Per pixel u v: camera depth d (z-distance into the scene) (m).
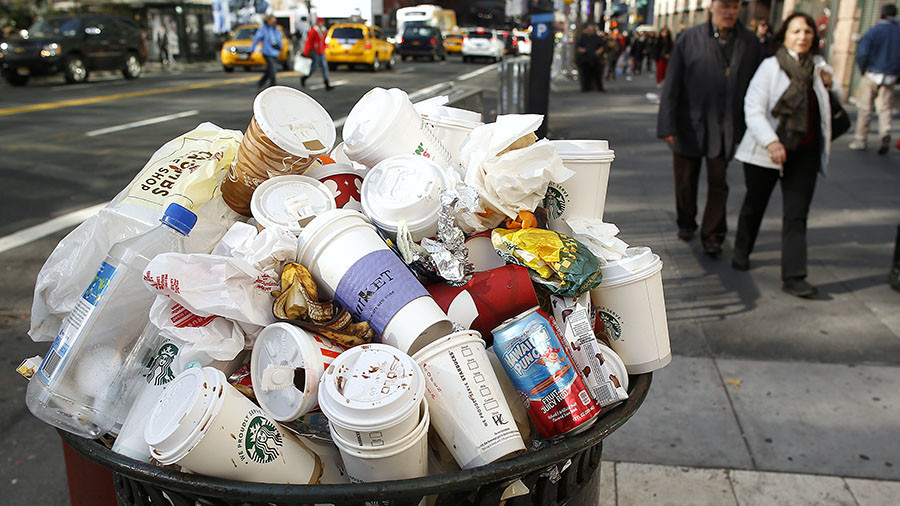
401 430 1.26
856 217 6.66
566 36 24.81
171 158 1.82
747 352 4.13
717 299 4.86
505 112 9.35
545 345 1.50
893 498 2.92
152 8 29.56
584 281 1.62
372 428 1.23
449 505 1.37
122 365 1.56
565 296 1.65
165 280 1.40
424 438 1.33
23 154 9.20
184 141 1.89
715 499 2.94
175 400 1.34
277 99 1.73
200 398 1.30
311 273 1.53
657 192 7.63
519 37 39.09
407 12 48.25
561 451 1.36
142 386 1.56
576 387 1.50
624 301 1.76
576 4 22.86
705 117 5.43
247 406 1.38
